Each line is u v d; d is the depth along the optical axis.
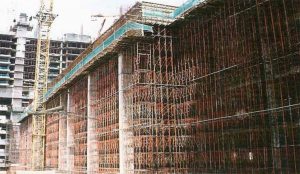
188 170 43.97
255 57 36.38
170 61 49.56
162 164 45.41
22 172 66.00
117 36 51.34
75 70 72.38
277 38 34.56
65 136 83.88
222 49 40.66
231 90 39.06
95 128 64.50
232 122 38.56
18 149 142.00
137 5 51.62
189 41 47.00
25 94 161.62
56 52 176.00
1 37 164.62
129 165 48.56
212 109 41.38
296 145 31.11
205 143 41.88
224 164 38.81
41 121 98.75
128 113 50.19
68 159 77.88
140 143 47.25
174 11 49.22
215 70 42.12
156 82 47.88
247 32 37.75
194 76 44.72
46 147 99.44
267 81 34.84
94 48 65.31
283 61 33.53
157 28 49.44
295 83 32.28
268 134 34.50
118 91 53.94
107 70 60.56
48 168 91.38
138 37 48.31
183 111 46.12
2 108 151.25
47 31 98.44
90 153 63.19
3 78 160.38
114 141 54.91
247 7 38.16
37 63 98.75
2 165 107.62
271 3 34.78
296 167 31.56
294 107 31.89
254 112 34.56
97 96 65.25
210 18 43.59
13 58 164.12
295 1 33.16
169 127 45.78
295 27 33.00
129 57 52.41
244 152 36.81
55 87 89.00
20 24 168.00
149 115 47.12
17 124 146.62
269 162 34.12
